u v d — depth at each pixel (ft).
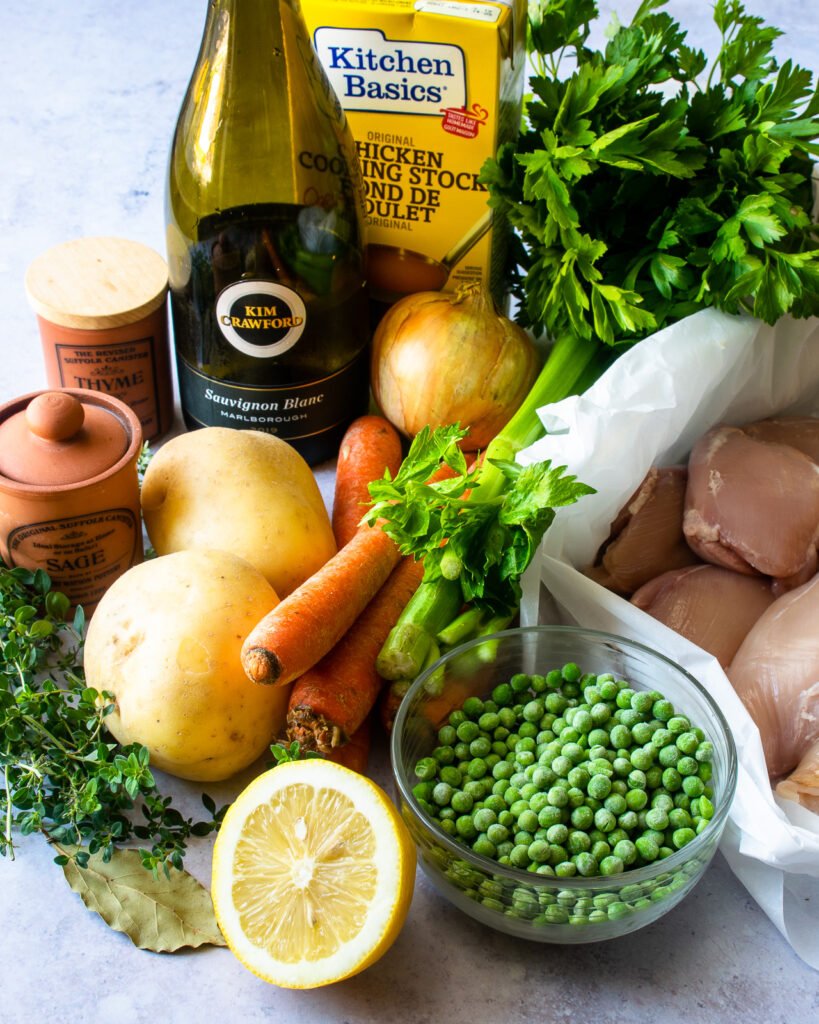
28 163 5.03
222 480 3.20
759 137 3.30
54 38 5.75
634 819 2.56
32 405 3.04
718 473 3.18
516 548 2.93
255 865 2.55
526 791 2.62
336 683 2.90
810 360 3.56
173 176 3.54
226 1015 2.56
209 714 2.78
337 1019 2.56
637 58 3.43
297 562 3.19
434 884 2.70
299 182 3.51
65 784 2.81
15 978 2.62
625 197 3.47
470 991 2.62
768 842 2.60
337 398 3.78
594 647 2.90
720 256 3.26
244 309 3.51
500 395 3.59
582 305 3.33
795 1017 2.58
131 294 3.66
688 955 2.70
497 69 3.47
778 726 2.90
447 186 3.70
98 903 2.70
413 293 3.94
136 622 2.84
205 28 3.41
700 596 3.17
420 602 3.02
